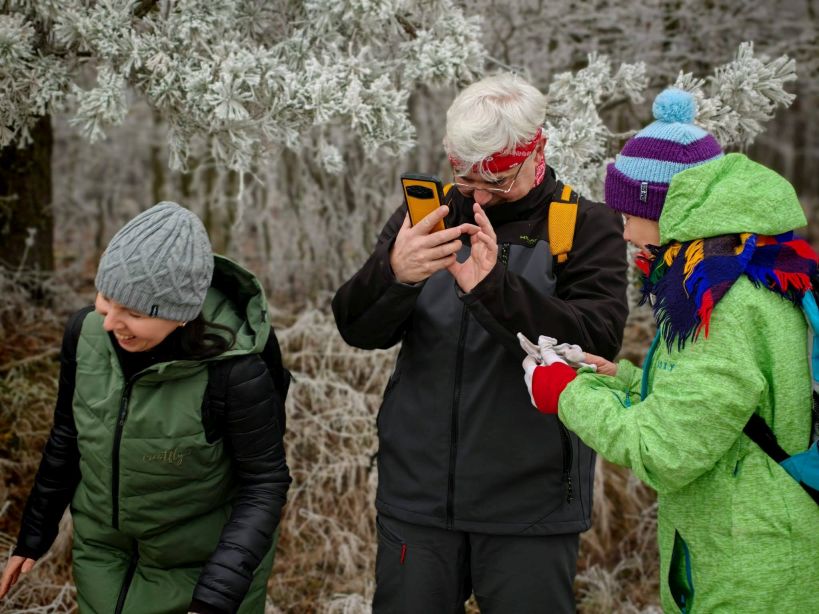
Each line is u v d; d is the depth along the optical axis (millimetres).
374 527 3160
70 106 4133
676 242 1549
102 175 5512
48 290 3994
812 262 1522
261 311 1808
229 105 2309
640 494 3436
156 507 1793
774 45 4109
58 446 1883
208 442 1760
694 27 4027
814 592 1500
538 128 1804
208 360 1703
